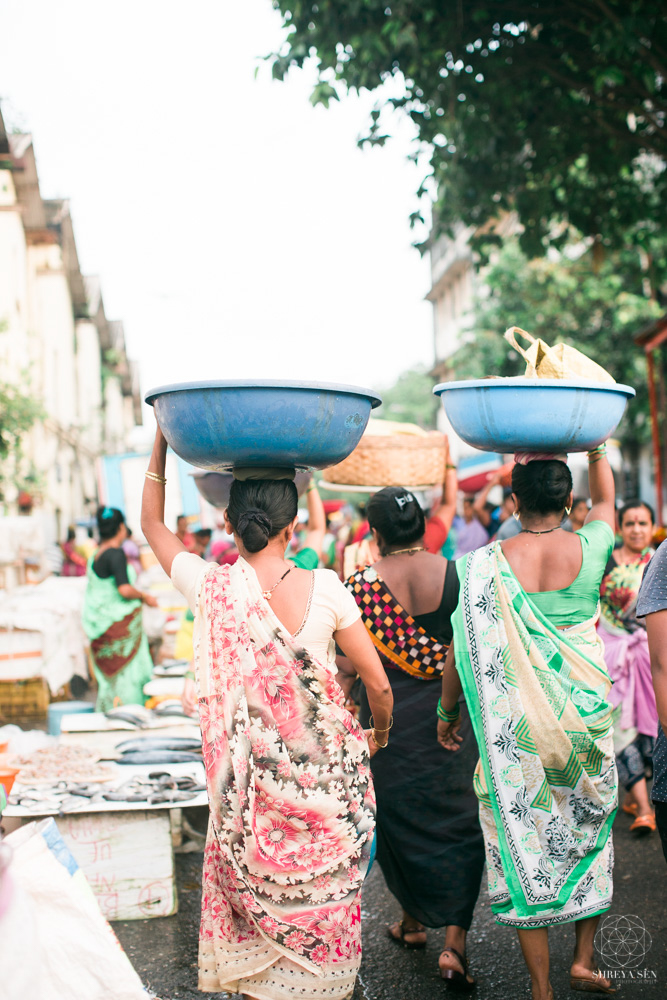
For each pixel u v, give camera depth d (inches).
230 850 87.4
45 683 297.9
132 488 469.1
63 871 79.5
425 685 124.7
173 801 145.3
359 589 123.3
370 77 288.2
